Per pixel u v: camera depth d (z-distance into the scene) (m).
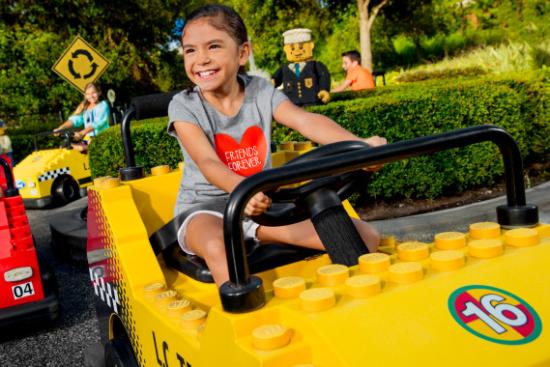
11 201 3.66
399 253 1.49
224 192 2.20
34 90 15.98
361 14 19.91
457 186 5.61
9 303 3.55
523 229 1.54
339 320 1.17
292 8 22.22
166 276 2.16
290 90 7.55
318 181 1.72
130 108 2.72
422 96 5.43
